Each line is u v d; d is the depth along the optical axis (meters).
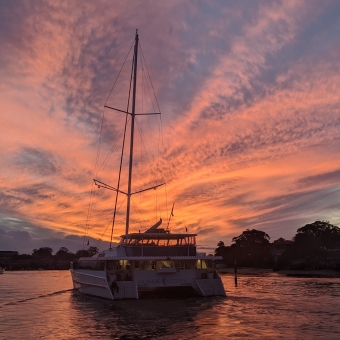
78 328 19.92
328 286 51.38
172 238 35.66
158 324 20.50
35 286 59.75
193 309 25.94
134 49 44.28
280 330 18.78
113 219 40.88
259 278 76.88
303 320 21.53
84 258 40.25
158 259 32.44
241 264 140.12
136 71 43.78
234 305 28.06
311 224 122.25
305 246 111.00
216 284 33.25
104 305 28.66
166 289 34.12
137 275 31.89
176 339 16.95
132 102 43.28
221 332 18.33
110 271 32.41
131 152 41.97
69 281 78.06
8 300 35.34
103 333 18.50
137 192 41.59
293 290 44.25
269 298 33.44
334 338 17.06
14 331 19.44
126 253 33.69
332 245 114.50
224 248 155.75
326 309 26.08
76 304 30.33
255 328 19.25
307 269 105.00
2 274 129.00
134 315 23.64
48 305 30.45
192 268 33.97
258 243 143.00
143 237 35.00
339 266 98.19
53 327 20.38
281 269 113.50
